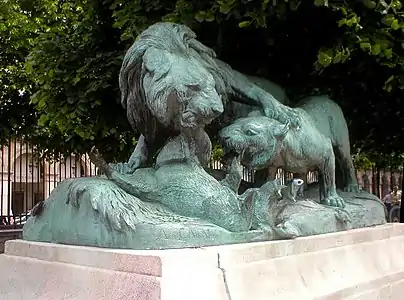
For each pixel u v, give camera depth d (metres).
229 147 2.94
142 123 2.94
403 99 5.04
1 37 10.07
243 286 2.24
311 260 2.76
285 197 3.02
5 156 13.84
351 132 5.53
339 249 3.04
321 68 4.20
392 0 3.85
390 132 5.52
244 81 3.34
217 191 2.64
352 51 4.13
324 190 3.47
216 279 2.14
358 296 2.89
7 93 9.99
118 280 2.10
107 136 6.08
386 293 3.16
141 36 2.82
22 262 2.60
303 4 4.00
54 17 9.30
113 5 4.71
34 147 12.20
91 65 5.19
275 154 2.95
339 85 4.90
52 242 2.62
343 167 3.90
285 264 2.55
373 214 3.73
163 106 2.65
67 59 5.40
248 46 4.55
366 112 5.29
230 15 3.89
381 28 3.98
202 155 2.90
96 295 2.16
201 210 2.56
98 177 2.68
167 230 2.30
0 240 9.52
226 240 2.46
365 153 7.02
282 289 2.45
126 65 2.80
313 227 3.05
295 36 4.47
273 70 4.70
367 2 3.78
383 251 3.48
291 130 3.15
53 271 2.40
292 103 3.91
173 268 2.04
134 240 2.28
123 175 2.66
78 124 5.38
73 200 2.50
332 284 2.80
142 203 2.48
